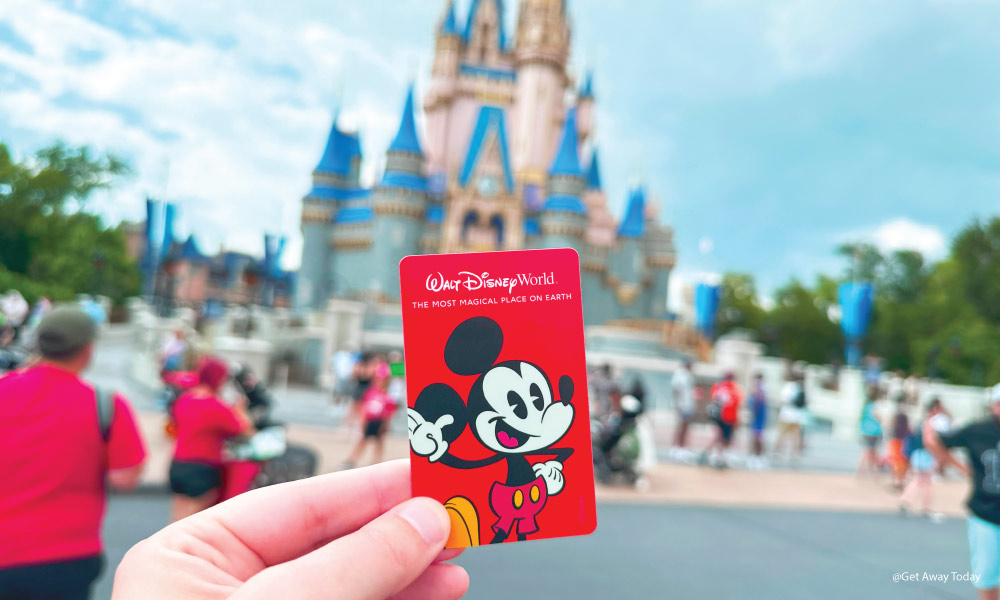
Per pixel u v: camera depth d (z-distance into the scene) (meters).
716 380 26.47
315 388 24.08
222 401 4.57
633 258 62.97
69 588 2.50
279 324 30.66
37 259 54.09
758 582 5.80
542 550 6.37
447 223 56.41
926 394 23.17
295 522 1.29
